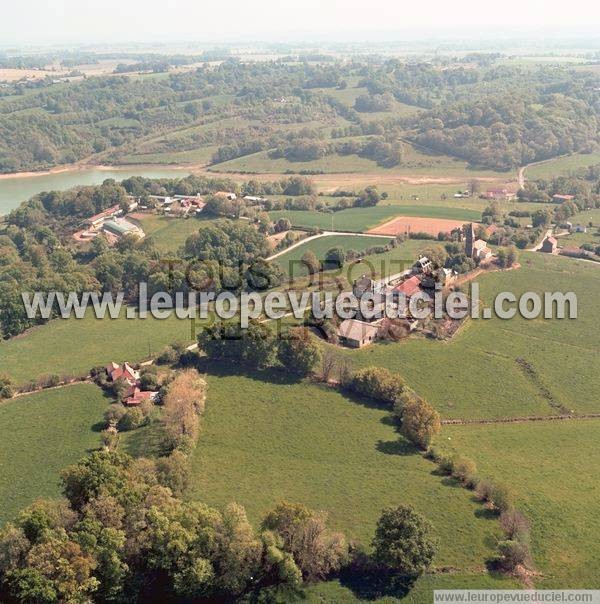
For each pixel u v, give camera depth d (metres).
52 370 157.88
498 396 144.62
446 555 93.19
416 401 128.25
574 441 127.56
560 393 146.25
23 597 73.38
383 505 104.50
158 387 142.88
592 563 92.12
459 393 145.12
